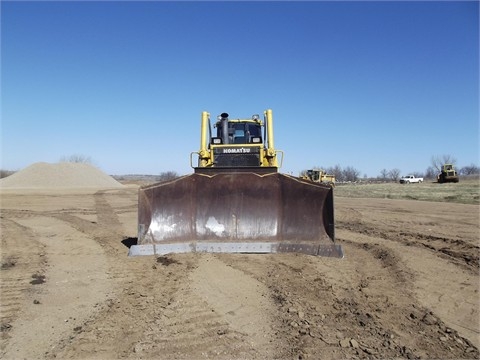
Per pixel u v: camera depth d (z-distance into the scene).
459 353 4.65
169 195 9.77
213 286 6.94
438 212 19.80
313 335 5.01
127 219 18.06
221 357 4.45
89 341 4.80
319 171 59.03
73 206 25.34
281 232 9.66
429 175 137.75
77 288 6.91
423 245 10.84
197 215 9.82
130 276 7.63
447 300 6.47
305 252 9.25
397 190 45.56
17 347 4.67
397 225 15.12
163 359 4.39
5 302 6.19
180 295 6.46
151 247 9.29
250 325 5.31
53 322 5.40
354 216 18.39
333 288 6.93
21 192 39.97
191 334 5.02
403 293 6.77
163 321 5.41
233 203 9.89
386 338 4.98
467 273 8.02
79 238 12.25
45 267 8.43
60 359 4.39
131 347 4.66
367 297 6.52
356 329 5.24
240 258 8.84
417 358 4.51
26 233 13.34
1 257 9.43
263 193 9.90
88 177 65.69
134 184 75.19
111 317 5.54
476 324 5.55
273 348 4.68
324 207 9.54
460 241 11.25
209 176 9.92
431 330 5.28
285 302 6.14
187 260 8.62
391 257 9.16
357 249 10.40
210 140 12.45
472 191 39.72
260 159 11.54
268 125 12.09
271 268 8.06
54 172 64.19
